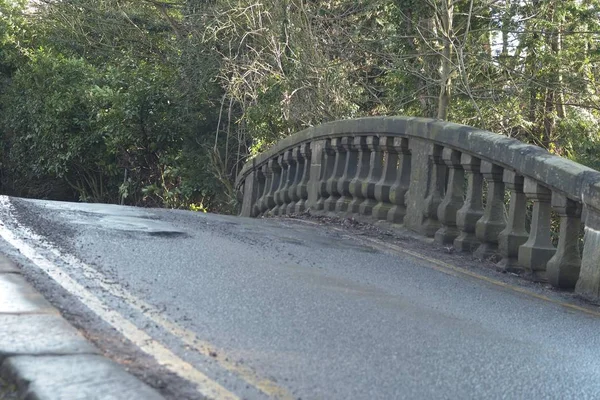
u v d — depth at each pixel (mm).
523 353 5684
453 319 6602
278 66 20688
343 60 20500
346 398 4266
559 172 8797
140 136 27969
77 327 4918
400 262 9477
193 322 5445
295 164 16109
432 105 19906
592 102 20125
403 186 12109
